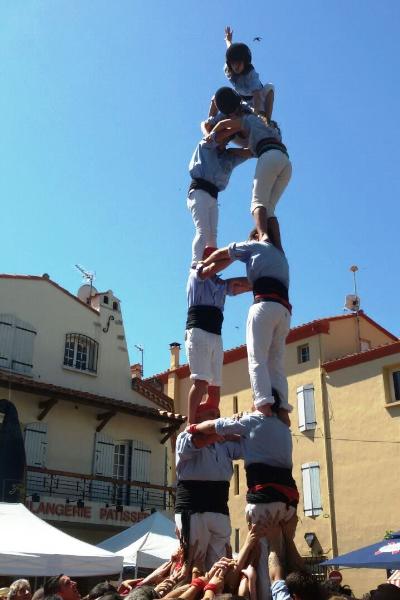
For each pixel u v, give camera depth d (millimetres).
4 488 17359
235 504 26953
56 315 21797
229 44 6980
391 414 23484
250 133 6289
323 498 24547
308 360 26781
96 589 5770
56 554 9695
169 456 23438
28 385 18953
